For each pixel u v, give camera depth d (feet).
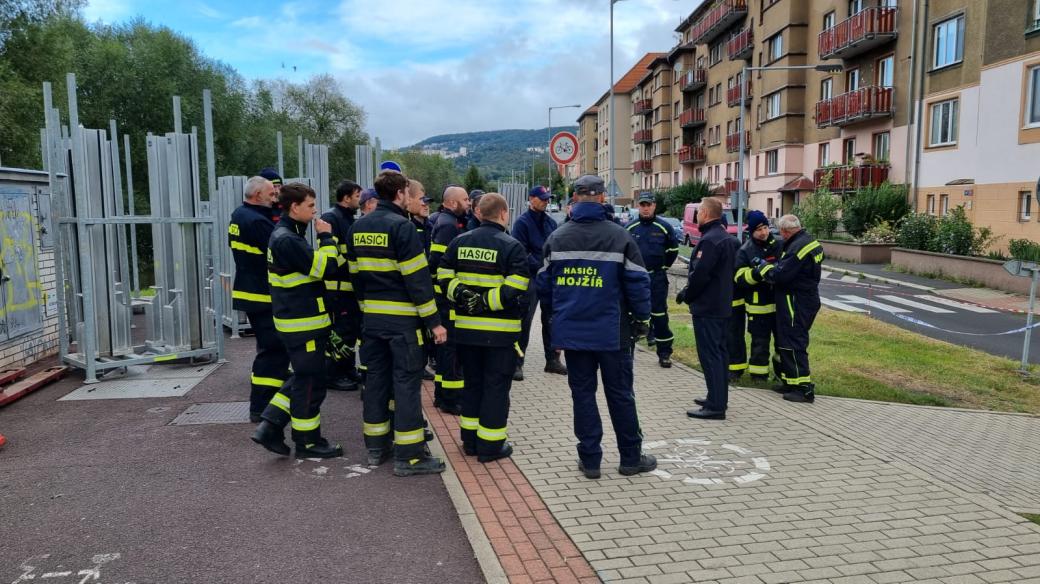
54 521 13.48
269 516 13.84
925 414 22.61
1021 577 11.76
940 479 16.47
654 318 28.02
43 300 27.02
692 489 15.52
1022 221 64.85
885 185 85.40
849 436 19.72
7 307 24.30
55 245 24.64
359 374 23.77
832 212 91.86
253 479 15.74
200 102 115.34
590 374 16.01
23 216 25.57
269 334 19.19
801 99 114.73
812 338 36.35
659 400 23.30
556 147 44.01
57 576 11.48
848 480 16.22
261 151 129.18
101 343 25.08
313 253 16.24
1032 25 63.62
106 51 108.17
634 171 233.96
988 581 11.62
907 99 84.89
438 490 15.29
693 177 179.42
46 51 89.51
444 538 13.03
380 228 15.85
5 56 86.28
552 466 16.85
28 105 81.92
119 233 26.71
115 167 26.68
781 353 23.50
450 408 21.26
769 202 125.80
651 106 212.84
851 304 52.90
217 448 17.71
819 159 109.91
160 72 110.32
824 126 100.48
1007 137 66.54
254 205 19.25
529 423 20.31
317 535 13.06
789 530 13.47
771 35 119.85
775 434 19.71
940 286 61.82
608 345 15.49
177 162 25.90
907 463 17.52
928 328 43.01
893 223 82.48
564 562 12.10
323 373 16.89
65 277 27.02
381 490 15.24
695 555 12.37
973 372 29.30
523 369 27.40
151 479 15.64
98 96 108.17
